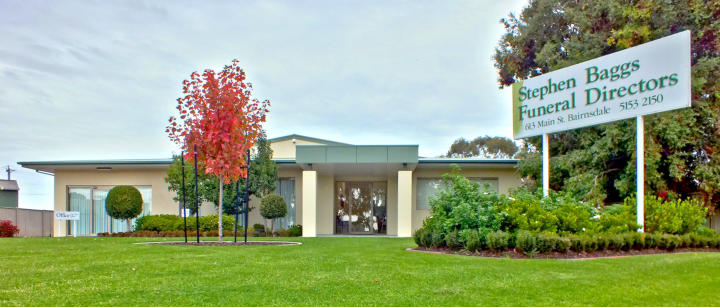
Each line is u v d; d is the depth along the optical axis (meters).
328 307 3.88
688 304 3.92
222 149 10.12
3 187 31.14
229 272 5.52
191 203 17.09
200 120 10.15
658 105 8.64
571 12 15.59
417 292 4.45
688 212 9.42
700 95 13.57
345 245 9.87
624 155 14.70
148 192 19.36
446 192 9.09
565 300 4.09
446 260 6.78
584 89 10.09
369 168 16.73
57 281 4.89
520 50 17.91
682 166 13.11
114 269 5.69
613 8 14.14
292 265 6.14
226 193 17.02
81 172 19.66
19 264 6.13
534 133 11.30
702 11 13.03
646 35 13.35
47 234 20.92
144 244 9.53
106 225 19.55
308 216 16.28
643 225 8.89
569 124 10.37
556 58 15.95
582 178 14.27
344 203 19.72
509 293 4.38
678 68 8.37
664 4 13.24
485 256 7.53
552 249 7.45
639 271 5.55
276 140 22.69
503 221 8.25
